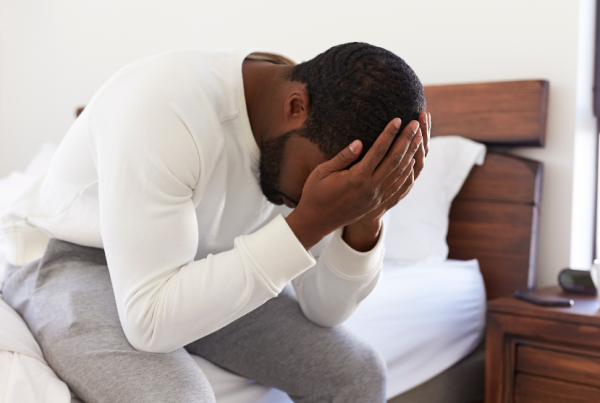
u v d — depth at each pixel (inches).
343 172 27.5
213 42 94.8
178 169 28.8
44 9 117.2
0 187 79.1
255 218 37.2
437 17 74.9
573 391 51.5
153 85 29.7
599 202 72.7
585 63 68.4
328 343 38.6
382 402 38.6
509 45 70.2
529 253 67.1
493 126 69.6
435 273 62.1
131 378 28.1
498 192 69.4
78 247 37.5
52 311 32.9
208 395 29.0
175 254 29.1
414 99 28.3
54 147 98.4
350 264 36.2
